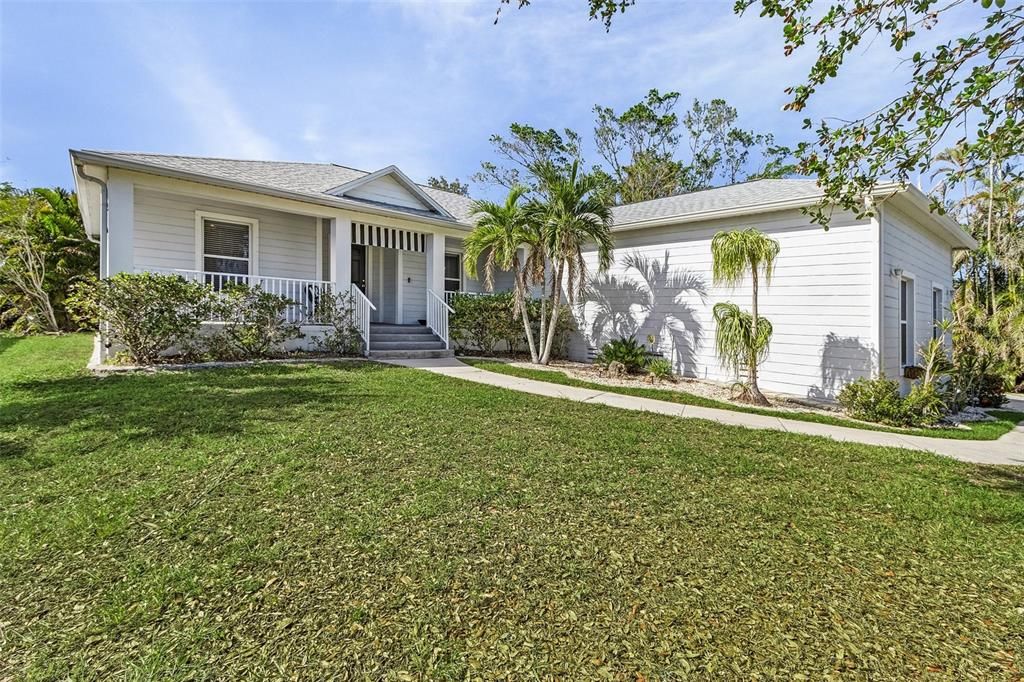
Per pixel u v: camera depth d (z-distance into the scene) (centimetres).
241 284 877
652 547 251
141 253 885
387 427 452
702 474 367
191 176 795
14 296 1483
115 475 319
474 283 1449
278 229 1047
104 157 719
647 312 1047
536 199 991
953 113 267
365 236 1075
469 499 301
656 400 712
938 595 218
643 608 201
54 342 1145
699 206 1021
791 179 1173
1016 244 1337
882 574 234
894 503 325
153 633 180
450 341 1160
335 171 1245
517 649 177
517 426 482
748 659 174
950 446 512
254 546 239
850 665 172
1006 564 247
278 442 394
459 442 418
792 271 827
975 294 1405
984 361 930
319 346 965
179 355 812
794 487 348
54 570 216
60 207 1631
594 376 920
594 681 162
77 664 165
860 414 669
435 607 198
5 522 255
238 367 769
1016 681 166
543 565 231
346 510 280
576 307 1191
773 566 237
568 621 192
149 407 494
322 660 169
